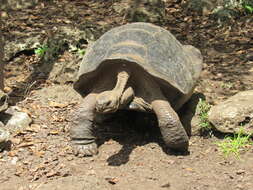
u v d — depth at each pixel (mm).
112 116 5066
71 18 7270
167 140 4492
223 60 6219
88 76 4605
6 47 6312
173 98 4621
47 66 6035
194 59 5066
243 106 4703
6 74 5980
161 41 4668
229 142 4680
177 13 7414
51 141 4738
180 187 4168
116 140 4770
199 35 6867
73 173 4332
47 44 6270
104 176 4273
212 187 4172
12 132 4859
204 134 4840
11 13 7375
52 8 7590
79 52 6094
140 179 4250
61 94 5547
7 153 4570
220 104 4871
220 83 5676
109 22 7133
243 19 7109
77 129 4559
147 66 4434
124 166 4410
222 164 4441
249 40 6668
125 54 4461
